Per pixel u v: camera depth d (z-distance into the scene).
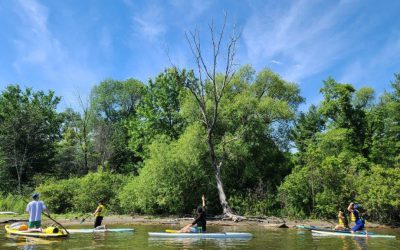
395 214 26.55
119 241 15.13
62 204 34.12
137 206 33.19
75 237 16.53
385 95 46.78
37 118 49.78
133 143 49.09
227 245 14.15
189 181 32.44
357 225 19.30
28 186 43.72
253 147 37.06
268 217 29.78
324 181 28.44
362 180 27.56
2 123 48.78
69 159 55.31
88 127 60.47
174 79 45.16
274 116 38.41
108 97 64.62
